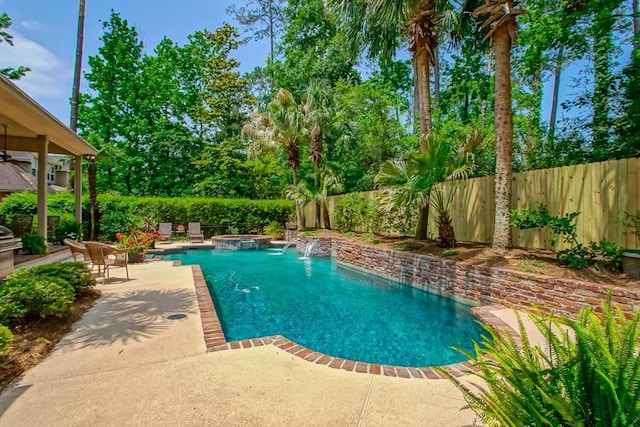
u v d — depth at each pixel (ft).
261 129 60.85
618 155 25.07
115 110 72.23
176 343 12.08
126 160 69.92
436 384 9.49
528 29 38.14
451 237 25.89
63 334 12.91
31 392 8.84
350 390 9.09
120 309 15.98
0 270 18.66
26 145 32.99
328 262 37.37
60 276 16.56
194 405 8.27
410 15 27.94
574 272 16.28
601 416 4.59
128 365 10.40
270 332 16.21
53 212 41.52
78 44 47.93
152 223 51.21
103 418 7.73
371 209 38.29
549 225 18.16
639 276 14.76
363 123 55.36
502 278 18.11
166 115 79.87
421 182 23.50
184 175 78.59
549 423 4.65
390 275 27.63
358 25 32.99
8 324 12.30
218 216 58.03
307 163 69.87
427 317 18.39
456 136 43.70
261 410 8.09
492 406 5.34
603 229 18.86
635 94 24.12
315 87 53.57
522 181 23.36
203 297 17.90
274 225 58.39
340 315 18.72
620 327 5.52
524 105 49.16
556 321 5.71
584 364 4.90
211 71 77.05
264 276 29.37
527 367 5.53
